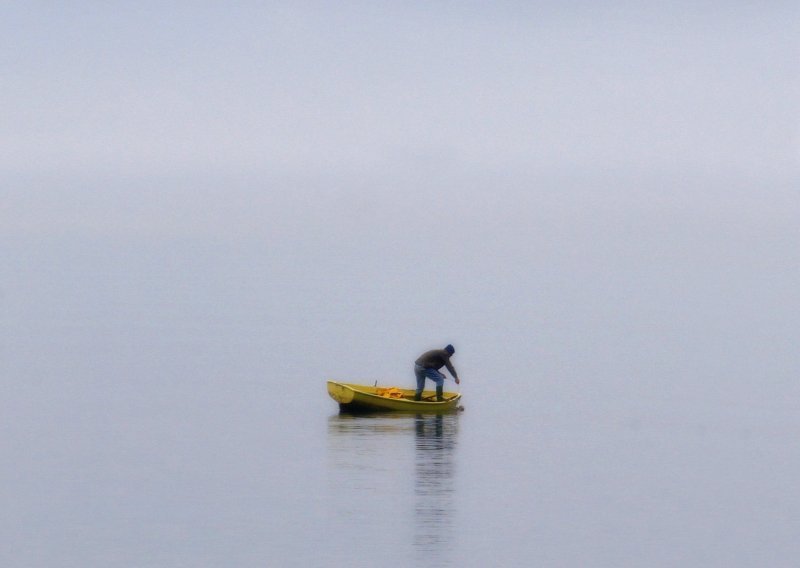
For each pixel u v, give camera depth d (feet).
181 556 255.50
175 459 338.75
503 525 279.08
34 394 442.09
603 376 500.33
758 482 324.39
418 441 364.79
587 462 343.87
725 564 257.14
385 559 254.06
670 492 312.91
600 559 258.16
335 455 343.87
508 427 390.63
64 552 257.96
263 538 266.98
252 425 387.34
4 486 309.22
